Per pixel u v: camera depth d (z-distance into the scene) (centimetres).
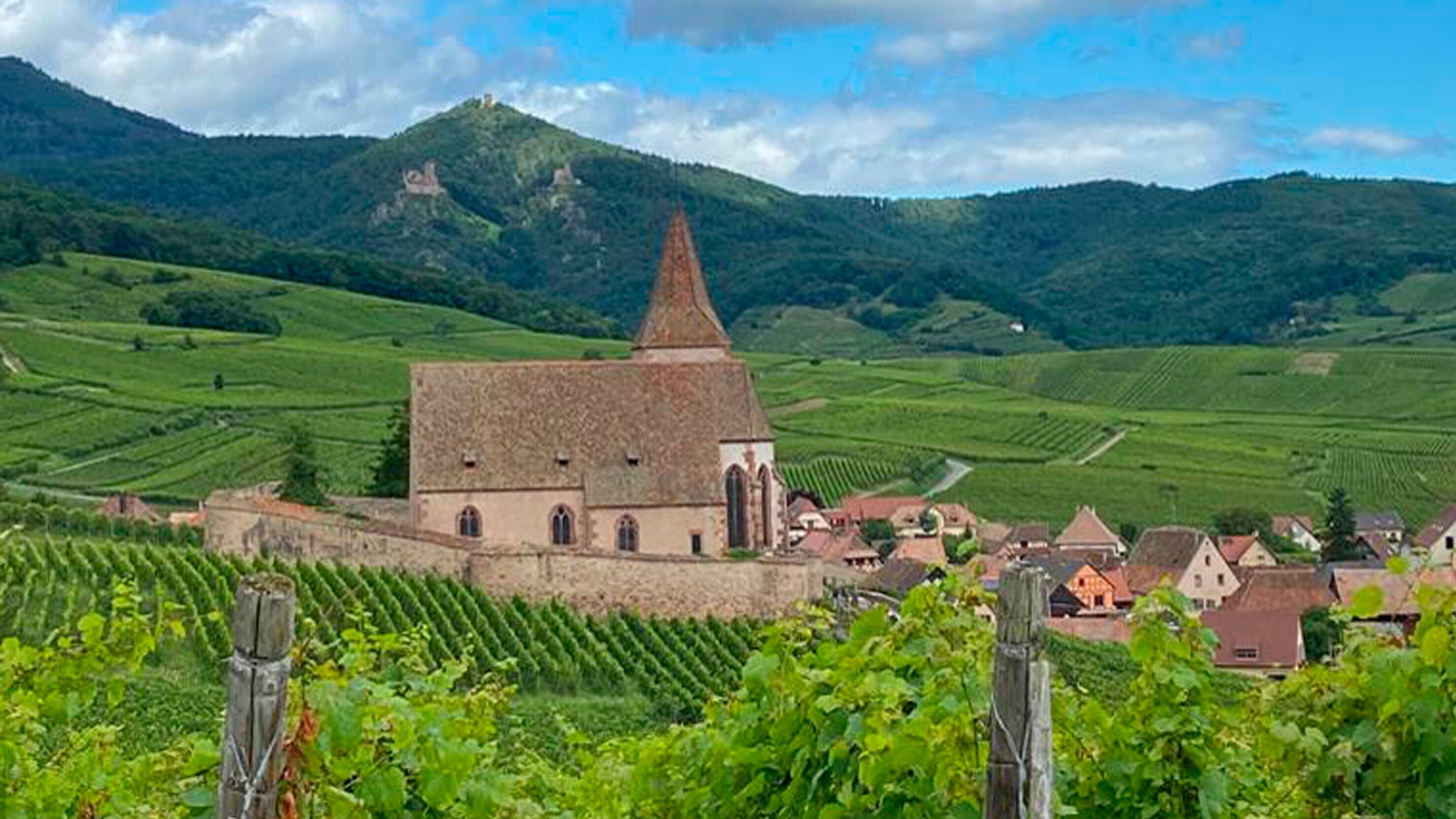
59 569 8162
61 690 1620
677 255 10612
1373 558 14325
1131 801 1558
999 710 1112
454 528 9469
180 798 1408
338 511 10519
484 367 9788
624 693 8050
